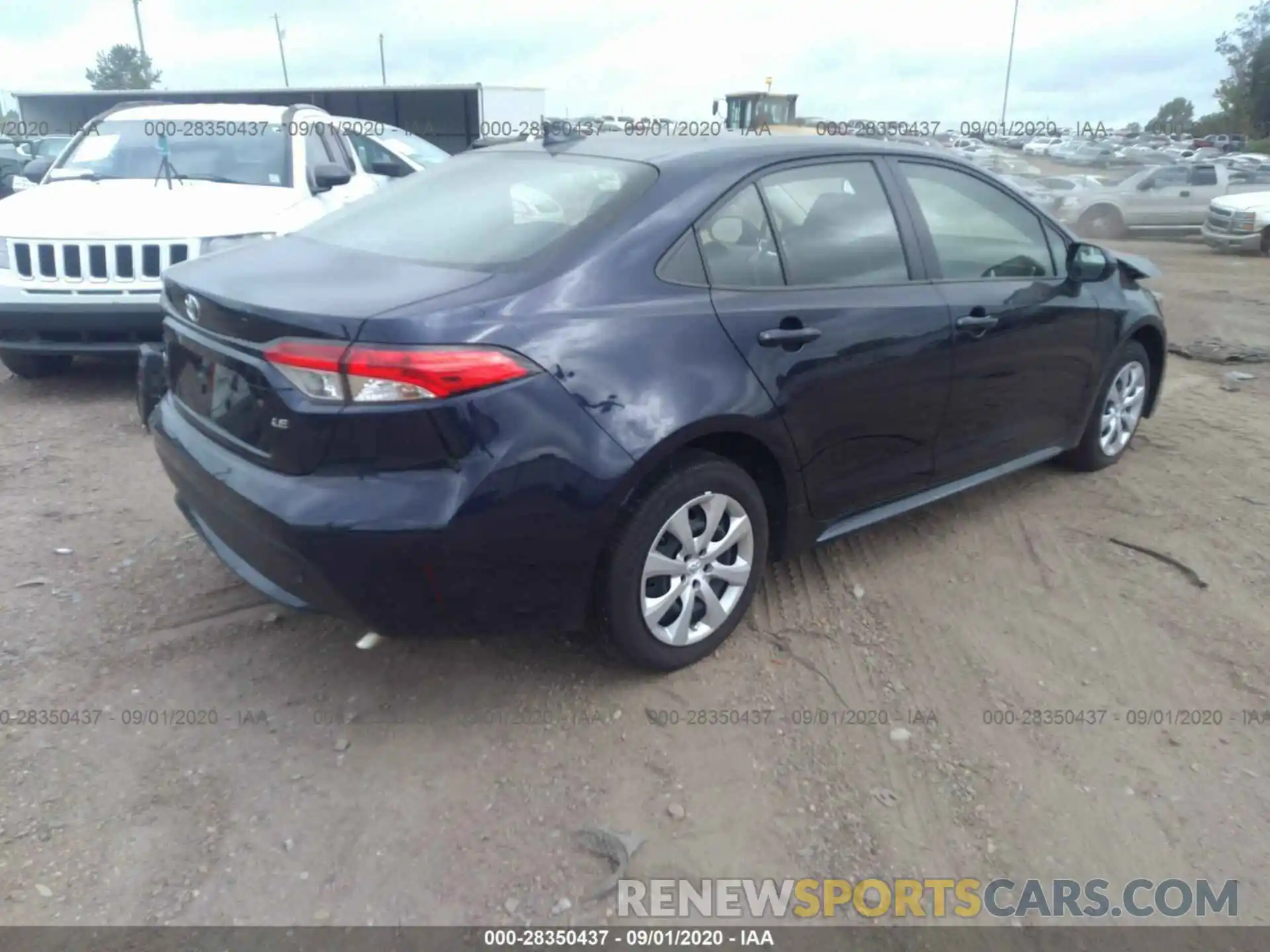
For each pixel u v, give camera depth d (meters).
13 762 2.90
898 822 2.79
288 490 2.79
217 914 2.44
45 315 5.84
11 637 3.52
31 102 25.56
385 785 2.88
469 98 20.64
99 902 2.46
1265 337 9.16
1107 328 4.83
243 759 2.96
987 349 4.08
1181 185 20.81
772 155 3.54
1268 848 2.73
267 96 21.69
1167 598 3.98
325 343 2.70
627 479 2.95
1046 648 3.63
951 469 4.17
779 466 3.43
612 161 3.48
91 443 5.46
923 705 3.29
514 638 3.59
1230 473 5.27
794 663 3.50
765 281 3.40
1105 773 3.00
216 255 3.62
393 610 2.86
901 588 4.03
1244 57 65.75
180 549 4.20
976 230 4.21
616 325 2.98
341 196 7.51
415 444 2.71
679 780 2.92
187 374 3.29
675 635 3.31
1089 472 5.24
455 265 3.10
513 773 2.93
